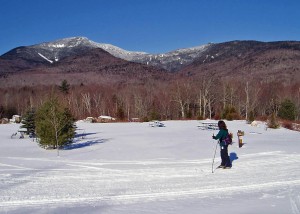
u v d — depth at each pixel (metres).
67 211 7.42
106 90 118.50
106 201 8.21
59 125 20.12
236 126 36.81
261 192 8.80
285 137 25.14
